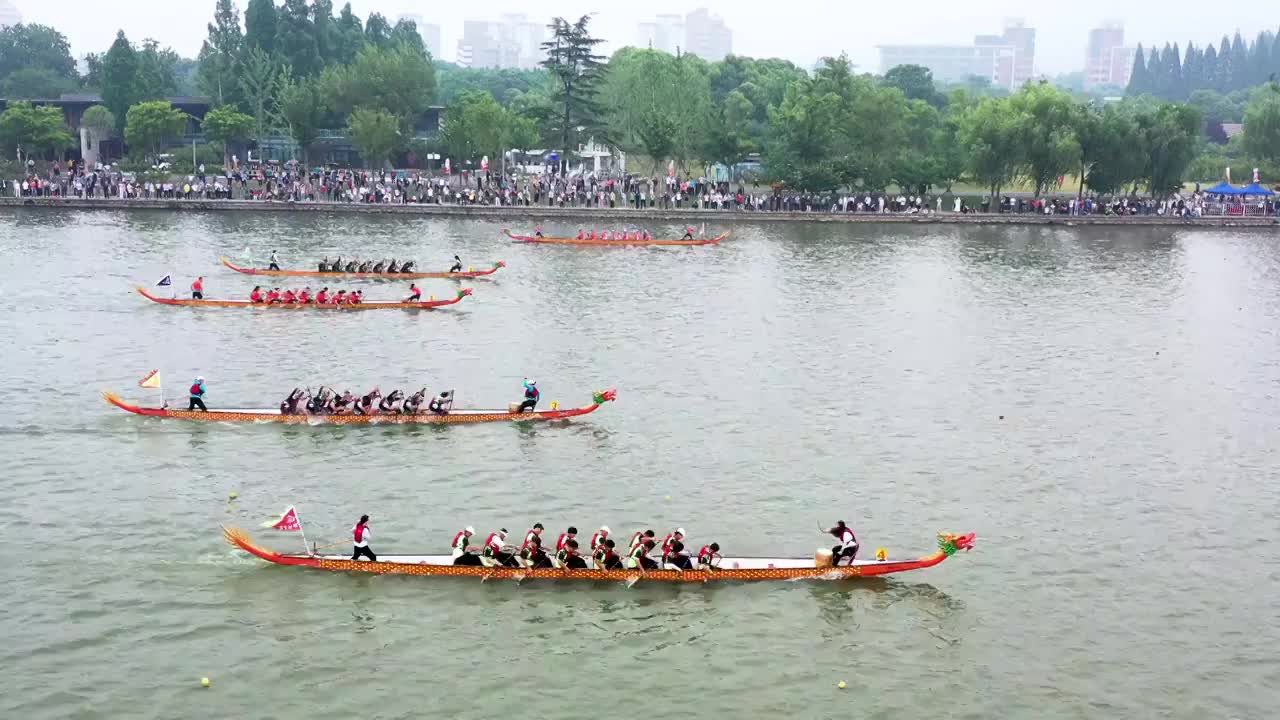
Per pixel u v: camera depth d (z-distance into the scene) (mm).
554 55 189125
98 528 50812
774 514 54281
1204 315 104062
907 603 45969
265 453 60438
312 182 179750
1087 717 38562
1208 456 64188
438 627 43438
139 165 192250
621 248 137375
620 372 78812
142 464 58531
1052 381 79562
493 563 47125
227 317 93125
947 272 124812
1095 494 57969
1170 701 39562
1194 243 154500
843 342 89562
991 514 55031
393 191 170625
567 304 101688
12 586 45344
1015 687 40219
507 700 38906
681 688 39781
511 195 171250
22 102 191875
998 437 66625
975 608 45656
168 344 83500
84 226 143125
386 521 52188
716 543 48219
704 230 156000
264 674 40000
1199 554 51031
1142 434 67938
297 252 127562
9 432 62812
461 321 93562
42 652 40875
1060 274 125188
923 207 181250
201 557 48344
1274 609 46000
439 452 61219
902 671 41062
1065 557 50406
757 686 39969
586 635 43094
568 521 52875
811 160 181500
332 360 79938
